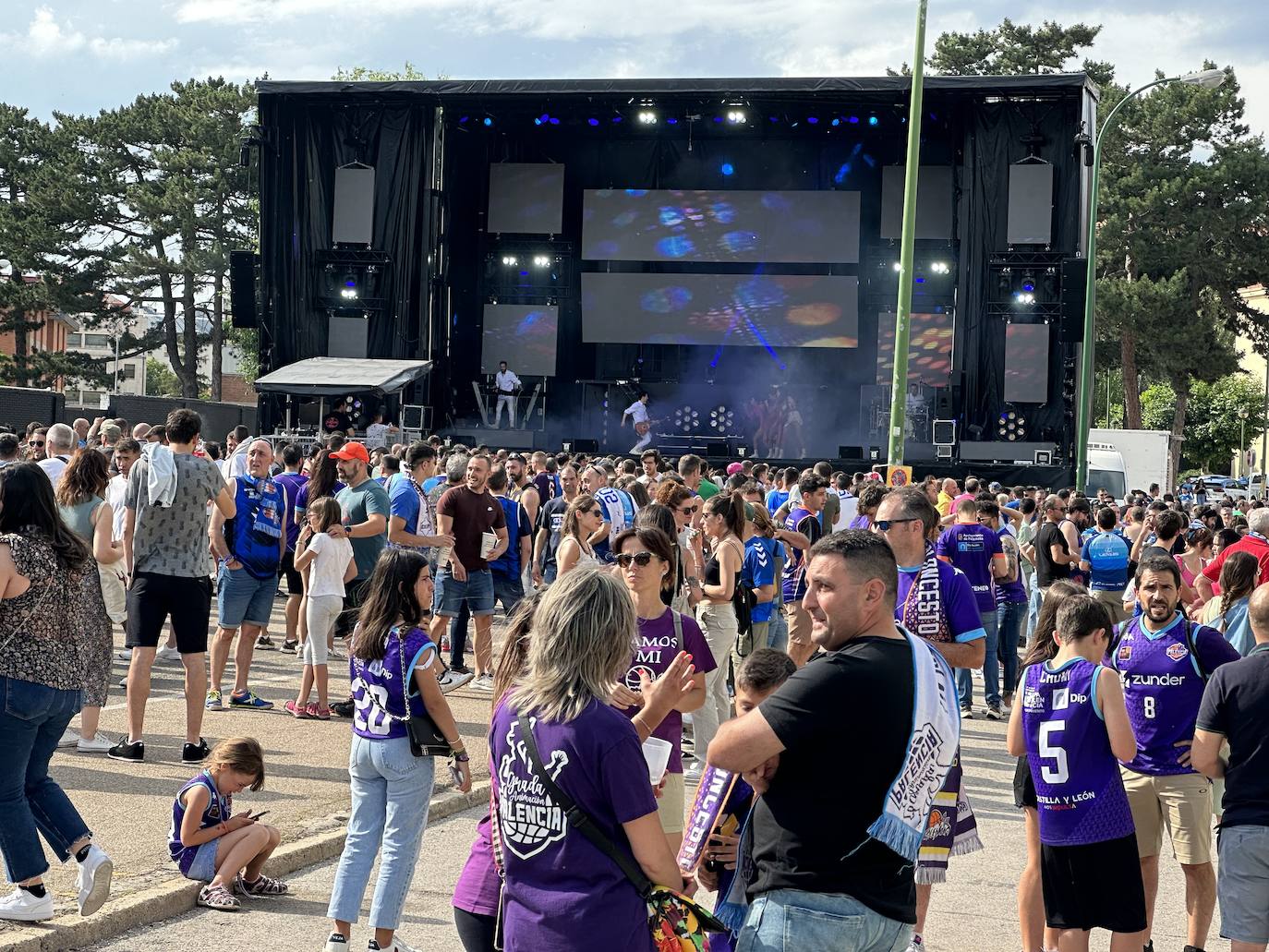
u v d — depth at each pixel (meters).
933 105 29.27
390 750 5.73
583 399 34.38
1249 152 49.84
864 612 3.66
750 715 3.57
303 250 30.08
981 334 29.20
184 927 6.12
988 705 13.36
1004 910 7.07
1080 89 27.70
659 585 6.07
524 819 3.60
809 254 32.41
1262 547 10.41
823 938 3.51
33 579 5.69
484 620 12.39
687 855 4.32
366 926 6.31
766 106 30.34
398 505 11.92
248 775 6.63
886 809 3.50
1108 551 14.05
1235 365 51.09
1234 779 5.27
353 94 29.09
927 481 18.44
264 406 29.47
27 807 5.75
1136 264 51.06
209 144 50.53
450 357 32.00
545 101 29.95
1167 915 7.13
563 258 33.38
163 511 8.65
